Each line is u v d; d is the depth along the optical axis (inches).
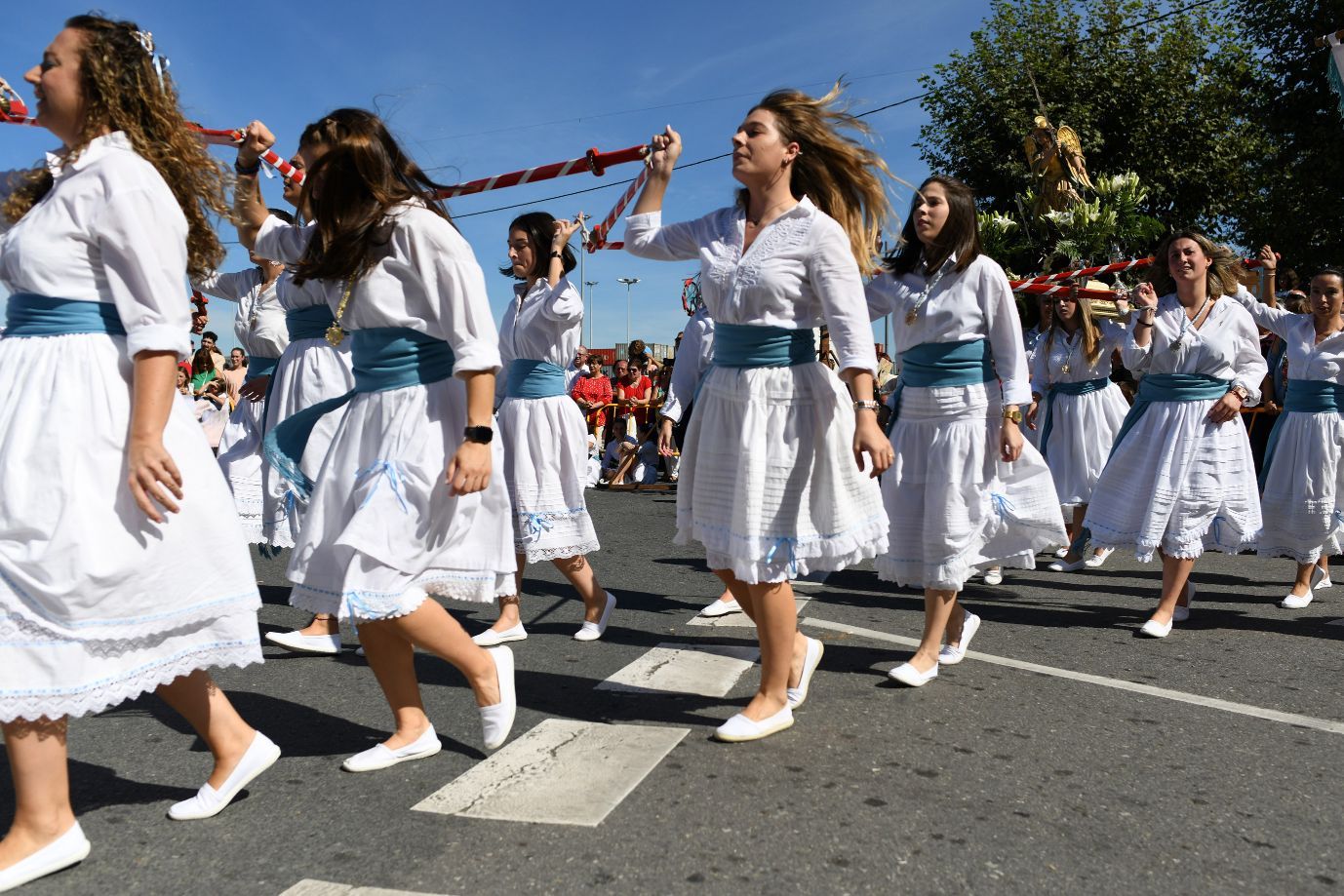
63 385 83.8
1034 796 104.3
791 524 118.3
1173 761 115.1
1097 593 225.3
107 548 82.9
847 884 84.4
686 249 127.2
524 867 86.5
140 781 105.7
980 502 147.3
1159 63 825.5
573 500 171.0
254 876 84.8
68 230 85.1
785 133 118.6
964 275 148.9
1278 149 786.8
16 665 80.1
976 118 834.8
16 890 82.1
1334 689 146.4
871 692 141.0
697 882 84.2
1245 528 189.6
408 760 111.1
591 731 121.0
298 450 113.3
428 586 107.0
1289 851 92.7
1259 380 188.5
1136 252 498.6
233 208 109.0
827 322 116.8
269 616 187.6
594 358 509.4
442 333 103.5
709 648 163.3
